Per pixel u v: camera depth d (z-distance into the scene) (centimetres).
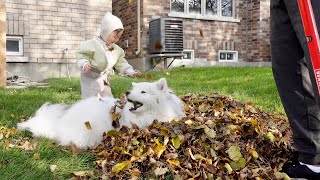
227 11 1255
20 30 845
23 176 216
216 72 905
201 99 399
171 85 652
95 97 321
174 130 265
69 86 669
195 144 260
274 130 295
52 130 302
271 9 227
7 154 246
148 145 255
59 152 264
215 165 237
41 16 869
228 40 1242
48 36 878
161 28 1047
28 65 860
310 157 215
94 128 282
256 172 227
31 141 284
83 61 383
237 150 247
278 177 224
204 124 283
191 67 1082
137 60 1130
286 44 218
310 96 213
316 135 213
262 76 782
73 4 902
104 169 239
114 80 728
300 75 216
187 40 1170
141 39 1113
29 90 606
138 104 269
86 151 272
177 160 238
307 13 196
